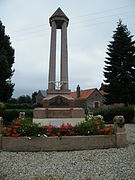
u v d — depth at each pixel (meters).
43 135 5.95
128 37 24.16
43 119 7.74
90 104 37.44
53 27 10.07
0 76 19.92
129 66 23.22
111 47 24.77
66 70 9.57
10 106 22.02
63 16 10.10
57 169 4.18
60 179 3.61
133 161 4.66
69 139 5.95
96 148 6.04
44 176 3.77
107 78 23.92
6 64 19.75
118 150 5.81
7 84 20.52
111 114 16.72
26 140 5.88
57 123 7.68
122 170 4.04
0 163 4.66
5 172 4.02
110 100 23.50
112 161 4.70
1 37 21.81
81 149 5.95
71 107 8.62
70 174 3.87
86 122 6.94
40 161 4.79
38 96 50.56
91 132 6.32
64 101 8.66
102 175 3.79
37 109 8.12
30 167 4.33
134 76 22.95
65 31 10.11
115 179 3.57
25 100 50.50
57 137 5.93
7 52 22.00
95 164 4.50
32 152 5.73
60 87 9.27
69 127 6.39
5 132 6.20
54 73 9.49
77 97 38.81
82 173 3.92
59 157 5.13
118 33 24.47
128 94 22.06
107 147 6.13
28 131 6.13
